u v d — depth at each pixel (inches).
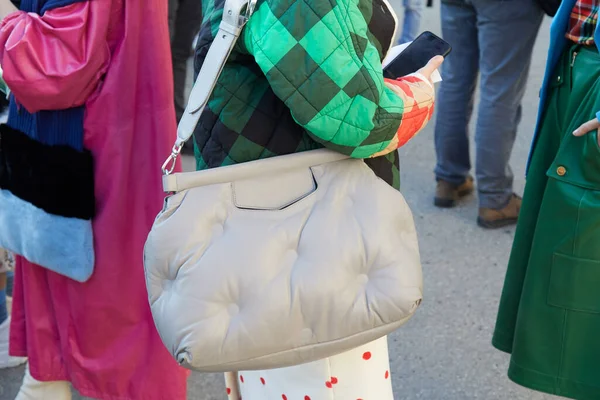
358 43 52.7
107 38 77.5
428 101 59.5
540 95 80.7
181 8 164.2
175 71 170.4
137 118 80.9
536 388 81.5
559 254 77.1
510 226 150.1
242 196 56.2
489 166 144.8
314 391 63.2
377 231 56.5
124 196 82.2
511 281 85.8
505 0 129.4
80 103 78.7
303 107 52.4
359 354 62.6
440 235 147.9
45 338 89.5
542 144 80.6
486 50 135.3
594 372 78.2
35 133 81.4
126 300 86.2
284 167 56.9
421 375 109.4
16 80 74.1
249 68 57.1
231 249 54.4
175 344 54.1
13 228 84.7
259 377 67.2
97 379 88.5
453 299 127.9
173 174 55.7
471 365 111.6
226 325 54.1
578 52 75.8
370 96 52.9
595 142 72.0
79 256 82.5
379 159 62.8
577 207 74.9
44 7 75.4
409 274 56.7
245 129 57.4
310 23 51.1
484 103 141.3
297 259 55.4
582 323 77.4
